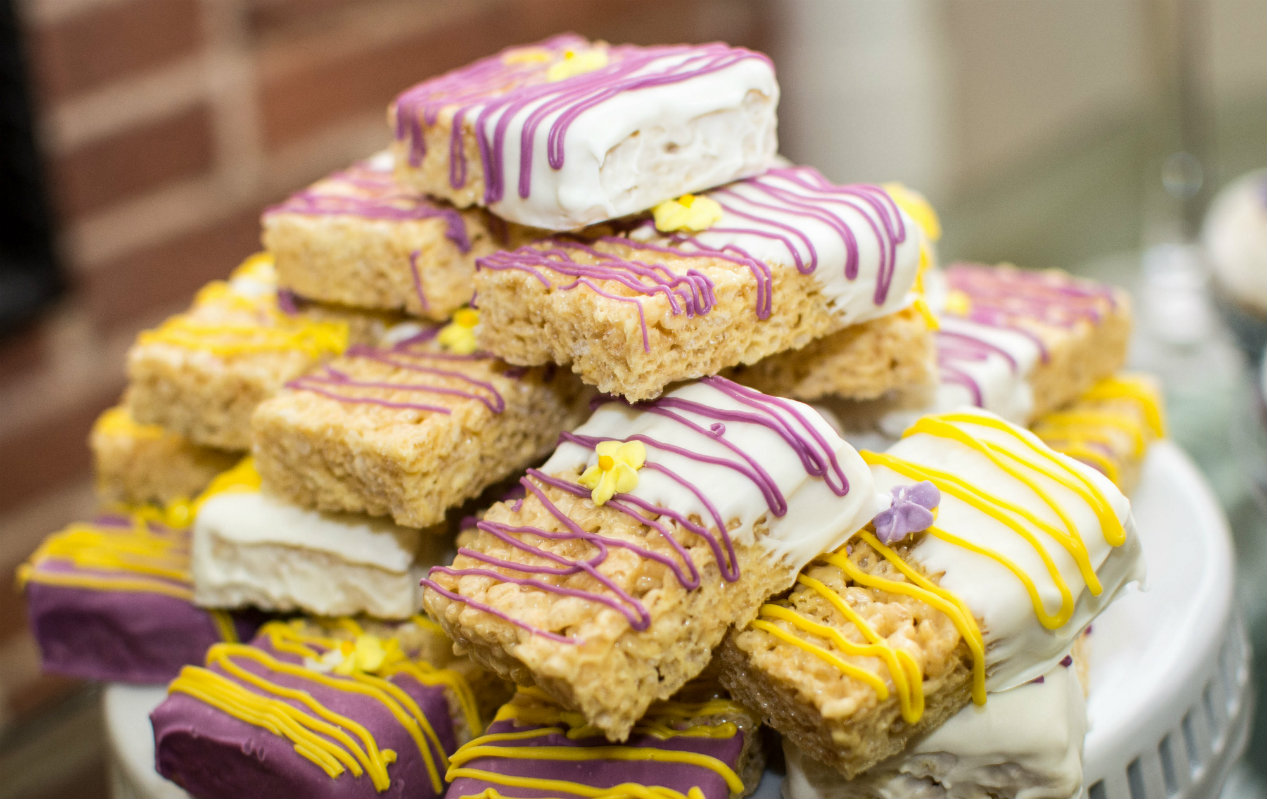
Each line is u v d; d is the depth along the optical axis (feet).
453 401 1.77
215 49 2.50
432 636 1.80
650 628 1.60
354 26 2.70
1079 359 1.99
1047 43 3.56
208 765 1.75
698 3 3.34
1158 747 1.74
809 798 1.71
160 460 2.01
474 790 1.67
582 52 1.89
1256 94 3.42
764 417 1.66
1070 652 1.73
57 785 2.01
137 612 1.89
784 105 3.53
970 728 1.67
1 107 2.29
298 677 1.78
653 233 1.76
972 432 1.76
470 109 1.78
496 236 1.84
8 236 2.37
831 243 1.72
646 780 1.65
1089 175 3.12
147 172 2.48
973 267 2.19
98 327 2.48
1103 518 1.68
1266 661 2.00
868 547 1.71
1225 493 2.15
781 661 1.64
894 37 3.42
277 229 1.90
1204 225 2.72
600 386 1.69
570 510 1.68
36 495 2.47
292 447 1.79
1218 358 2.43
